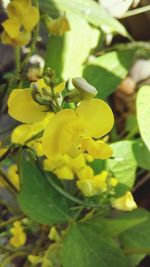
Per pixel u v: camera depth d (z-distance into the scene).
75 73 0.23
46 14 0.23
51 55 0.24
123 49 0.25
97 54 0.28
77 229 0.22
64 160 0.22
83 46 0.24
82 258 0.21
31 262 0.25
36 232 0.27
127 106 0.30
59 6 0.24
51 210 0.22
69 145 0.17
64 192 0.21
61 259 0.22
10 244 0.27
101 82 0.23
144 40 0.31
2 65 0.32
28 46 0.29
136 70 0.31
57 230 0.25
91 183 0.22
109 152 0.17
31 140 0.20
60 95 0.17
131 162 0.23
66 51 0.24
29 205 0.21
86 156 0.22
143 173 0.29
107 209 0.23
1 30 0.28
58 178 0.22
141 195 0.29
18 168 0.21
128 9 0.28
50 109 0.17
